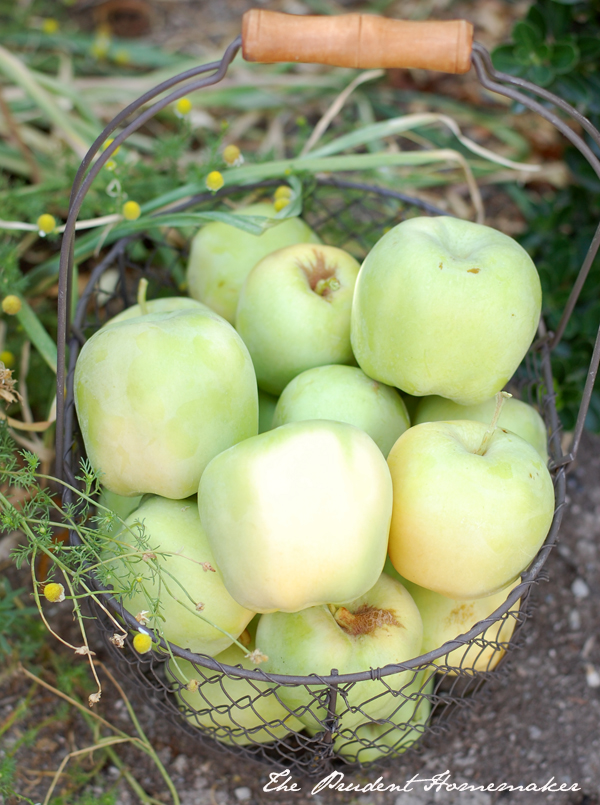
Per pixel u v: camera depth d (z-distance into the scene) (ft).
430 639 1.54
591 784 1.65
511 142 2.60
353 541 1.28
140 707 1.72
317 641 1.38
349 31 1.29
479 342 1.41
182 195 1.87
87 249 1.90
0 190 2.08
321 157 1.96
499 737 1.70
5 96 2.39
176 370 1.37
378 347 1.48
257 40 1.29
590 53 2.04
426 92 2.83
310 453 1.28
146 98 1.32
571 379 2.08
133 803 1.63
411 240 1.45
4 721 1.69
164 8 3.17
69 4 3.09
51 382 2.03
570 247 2.13
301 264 1.64
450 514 1.34
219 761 1.67
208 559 1.39
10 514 1.42
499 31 2.92
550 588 1.91
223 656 1.51
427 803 1.63
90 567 1.35
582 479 2.06
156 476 1.41
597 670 1.80
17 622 1.71
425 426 1.43
